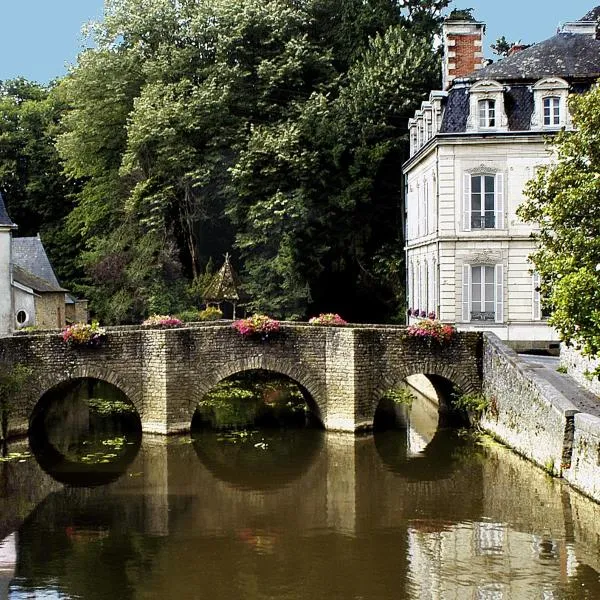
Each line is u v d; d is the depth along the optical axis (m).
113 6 39.19
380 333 25.08
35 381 24.22
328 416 25.42
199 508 18.25
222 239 39.72
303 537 16.33
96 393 33.25
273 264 35.34
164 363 24.59
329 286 39.19
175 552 15.61
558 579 14.04
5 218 34.44
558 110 29.30
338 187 37.06
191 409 25.12
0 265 34.31
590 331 16.48
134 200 36.75
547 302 18.70
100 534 16.62
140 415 25.20
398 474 20.73
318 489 19.61
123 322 39.53
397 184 39.06
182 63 37.59
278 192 35.38
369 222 38.31
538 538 15.91
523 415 21.39
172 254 38.03
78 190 50.44
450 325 25.66
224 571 14.69
